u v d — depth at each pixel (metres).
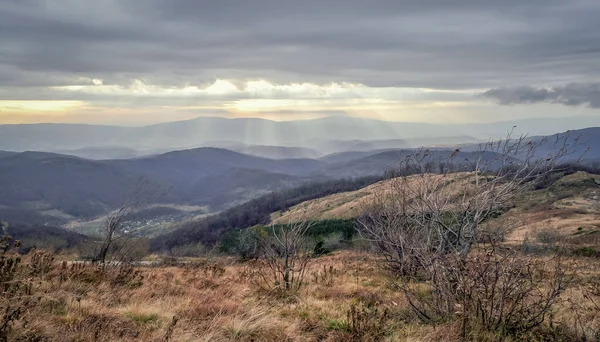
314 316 7.59
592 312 7.52
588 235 26.97
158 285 10.50
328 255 22.02
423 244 8.49
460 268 6.86
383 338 6.25
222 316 7.11
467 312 6.37
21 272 8.34
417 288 8.86
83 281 9.57
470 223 9.43
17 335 5.45
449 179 10.02
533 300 6.86
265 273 12.25
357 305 8.27
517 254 7.02
